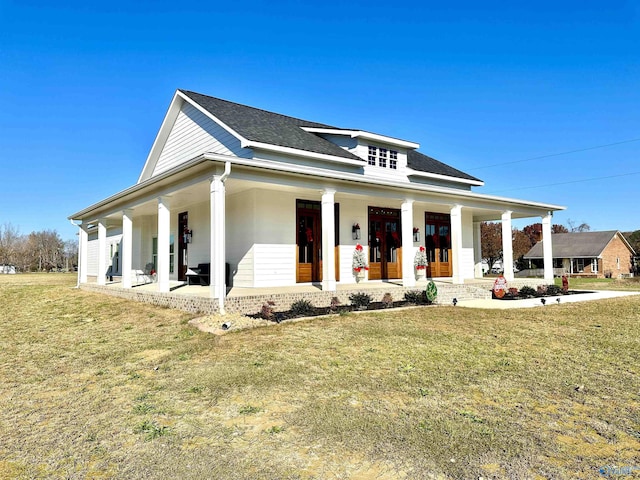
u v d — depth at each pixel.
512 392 4.98
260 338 7.55
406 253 13.34
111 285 15.27
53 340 8.54
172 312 10.21
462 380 5.40
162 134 17.06
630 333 8.51
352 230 14.60
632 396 4.86
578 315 10.73
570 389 5.10
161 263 11.69
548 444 3.63
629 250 45.84
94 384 5.53
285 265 12.76
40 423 4.24
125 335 8.58
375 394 4.88
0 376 6.04
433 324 9.09
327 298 11.13
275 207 12.61
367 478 3.07
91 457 3.47
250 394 4.90
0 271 57.56
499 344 7.45
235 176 9.87
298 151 12.71
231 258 13.05
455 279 14.70
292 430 3.93
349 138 15.23
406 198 13.39
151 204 13.63
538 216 18.67
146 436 3.85
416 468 3.21
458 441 3.67
